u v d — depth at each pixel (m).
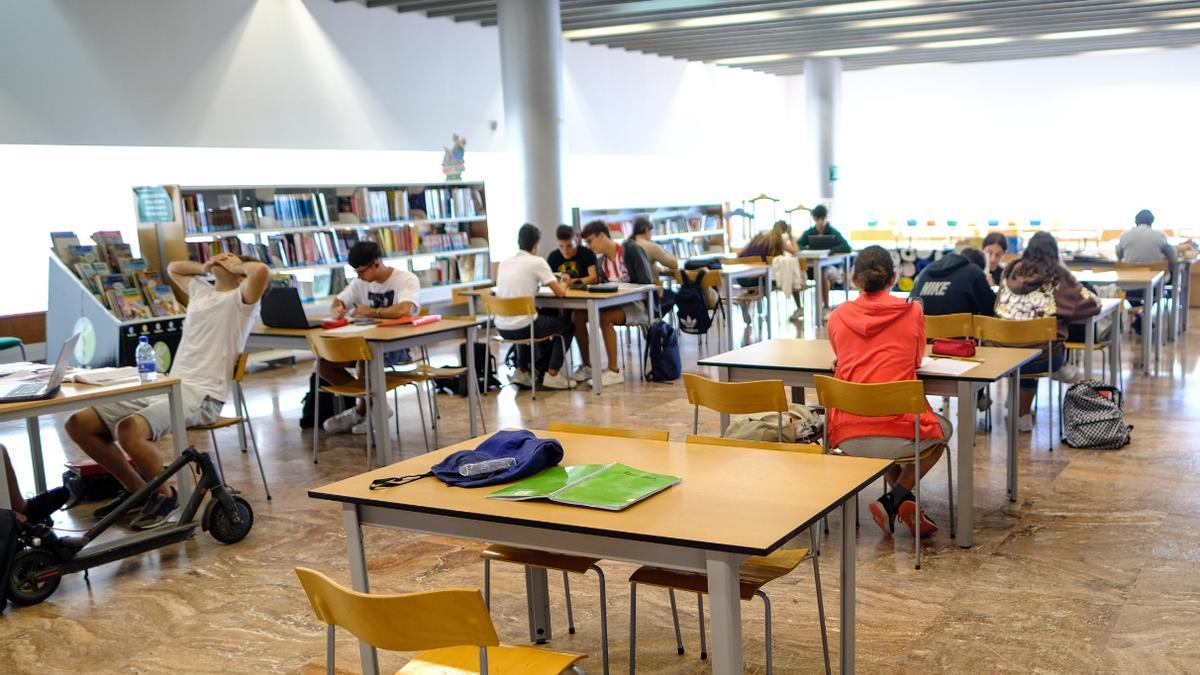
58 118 7.88
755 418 4.62
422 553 4.49
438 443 6.50
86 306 8.11
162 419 4.91
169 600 4.05
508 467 2.85
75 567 4.16
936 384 4.26
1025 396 6.21
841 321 4.34
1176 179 16.97
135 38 8.38
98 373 4.79
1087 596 3.69
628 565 4.27
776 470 2.86
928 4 11.54
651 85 15.07
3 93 7.54
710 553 2.24
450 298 11.02
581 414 7.17
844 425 4.25
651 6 10.78
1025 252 6.22
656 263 9.72
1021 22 12.98
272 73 9.48
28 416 4.19
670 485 2.71
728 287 9.73
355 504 2.78
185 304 8.60
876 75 19.09
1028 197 18.11
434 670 2.42
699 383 4.29
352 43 10.23
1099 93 17.34
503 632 3.61
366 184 10.30
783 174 19.95
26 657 3.58
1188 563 3.97
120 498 5.04
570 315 8.28
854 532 2.76
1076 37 14.72
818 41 14.15
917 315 4.24
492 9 10.81
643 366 8.55
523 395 7.96
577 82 13.34
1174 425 6.18
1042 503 4.81
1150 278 7.70
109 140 8.23
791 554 3.02
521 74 10.19
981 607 3.63
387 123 10.65
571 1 10.51
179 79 8.72
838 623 3.54
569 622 3.57
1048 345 5.82
